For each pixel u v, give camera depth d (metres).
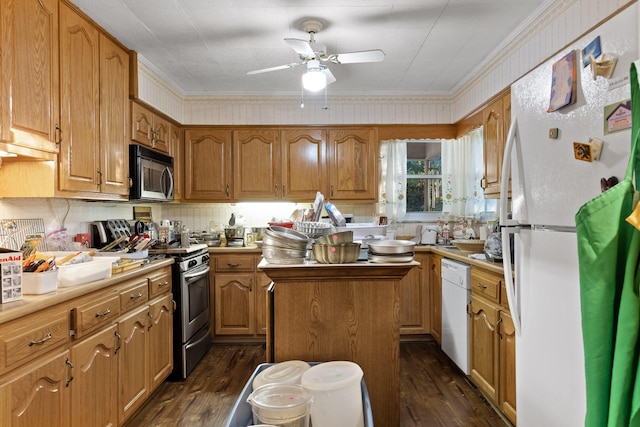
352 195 4.05
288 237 1.67
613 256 0.97
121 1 2.25
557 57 1.37
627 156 1.08
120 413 2.13
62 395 1.65
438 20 2.49
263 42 2.82
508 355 2.16
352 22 2.52
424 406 2.50
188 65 3.26
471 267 2.77
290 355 1.66
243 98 4.01
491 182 3.19
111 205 3.24
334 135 4.05
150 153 3.07
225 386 2.86
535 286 1.51
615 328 0.97
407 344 3.72
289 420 1.21
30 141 1.81
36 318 1.52
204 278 3.48
